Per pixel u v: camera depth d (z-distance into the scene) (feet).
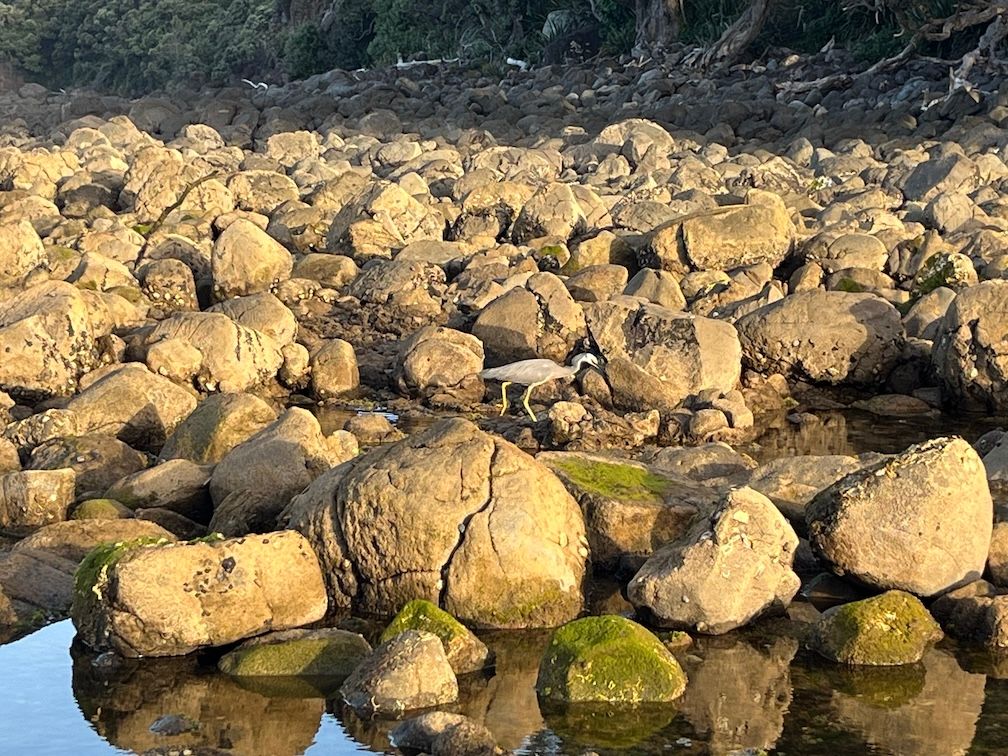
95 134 109.60
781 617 28.86
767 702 25.16
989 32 126.21
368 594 28.76
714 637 27.99
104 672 26.43
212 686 25.81
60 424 39.37
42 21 261.03
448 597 28.25
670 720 24.45
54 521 33.55
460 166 94.68
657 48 157.28
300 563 28.25
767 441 42.86
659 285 53.88
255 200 76.38
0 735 24.03
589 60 166.30
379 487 28.73
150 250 63.31
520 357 49.96
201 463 36.37
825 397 48.19
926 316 51.03
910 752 23.34
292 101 155.02
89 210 76.95
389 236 65.77
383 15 193.67
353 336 54.08
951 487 28.76
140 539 28.27
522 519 28.35
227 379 46.29
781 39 156.25
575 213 66.64
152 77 243.81
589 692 25.16
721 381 45.83
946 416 46.16
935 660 26.99
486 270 58.59
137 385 41.52
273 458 33.24
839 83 133.90
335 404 46.70
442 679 25.08
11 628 28.27
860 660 26.78
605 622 26.11
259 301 49.96
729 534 28.25
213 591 27.20
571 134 115.14
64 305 46.16
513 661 26.81
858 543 28.84
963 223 65.92
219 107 139.95
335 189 76.18
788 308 48.93
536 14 183.32
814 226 67.67
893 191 78.95
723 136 113.29
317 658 26.32
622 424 42.96
